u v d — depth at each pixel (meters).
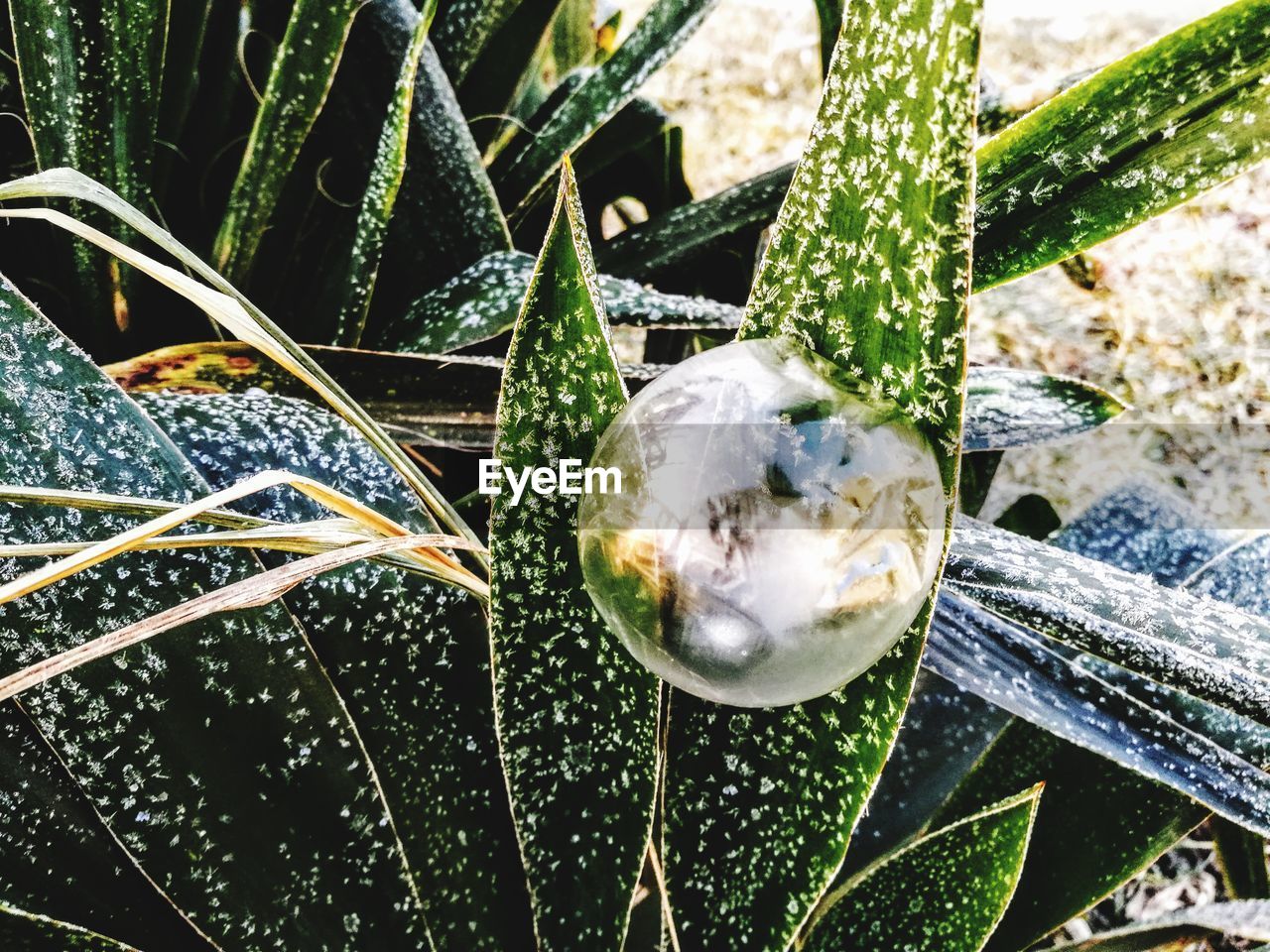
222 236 0.28
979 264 0.18
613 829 0.18
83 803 0.20
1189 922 0.23
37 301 0.31
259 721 0.19
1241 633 0.18
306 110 0.26
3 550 0.15
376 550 0.15
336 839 0.20
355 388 0.25
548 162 0.33
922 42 0.12
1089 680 0.23
